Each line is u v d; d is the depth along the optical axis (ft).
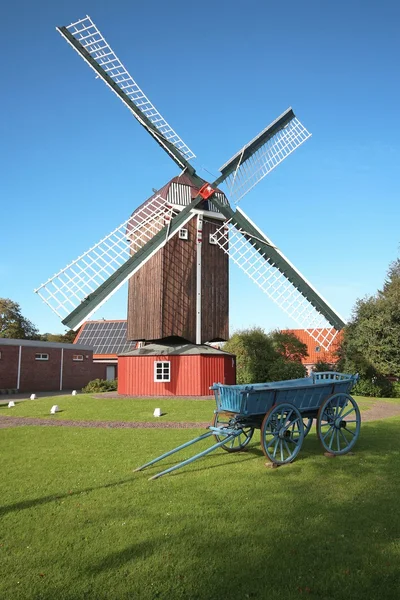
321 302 79.51
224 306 88.79
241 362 109.81
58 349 142.51
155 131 81.05
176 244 84.43
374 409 67.51
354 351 109.40
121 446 37.68
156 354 82.02
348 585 14.76
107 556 17.11
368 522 19.90
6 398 105.40
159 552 17.31
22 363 131.54
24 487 26.25
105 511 21.91
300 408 32.94
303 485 25.62
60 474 29.04
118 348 170.30
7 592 14.75
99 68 78.13
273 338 124.26
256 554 16.97
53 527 20.10
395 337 103.76
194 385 80.02
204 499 23.32
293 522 20.03
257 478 27.20
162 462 31.83
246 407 30.53
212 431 31.96
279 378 103.81
